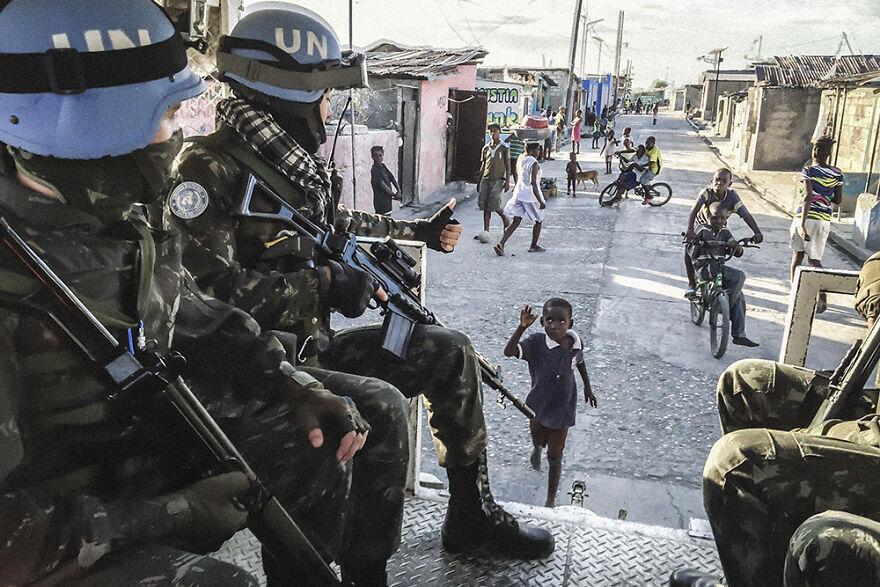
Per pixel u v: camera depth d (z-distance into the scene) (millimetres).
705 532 2213
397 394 1744
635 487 4477
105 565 989
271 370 1401
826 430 1739
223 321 1392
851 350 1861
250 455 1438
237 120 1722
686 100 71188
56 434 1045
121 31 997
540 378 4008
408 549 2137
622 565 2080
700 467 4734
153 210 1220
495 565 2070
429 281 8734
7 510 908
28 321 970
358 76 1896
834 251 11828
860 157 15039
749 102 23484
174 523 1064
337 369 2055
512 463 4707
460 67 17422
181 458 1192
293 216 1750
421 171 14961
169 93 1060
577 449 4898
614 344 6848
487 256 10117
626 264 9852
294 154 1759
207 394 1391
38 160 1004
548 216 13391
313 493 1507
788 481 1524
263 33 1756
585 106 43406
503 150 10695
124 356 1030
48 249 1017
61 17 958
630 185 14477
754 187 18609
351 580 1773
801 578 1282
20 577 898
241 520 1171
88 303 1034
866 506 1488
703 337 7145
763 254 10672
